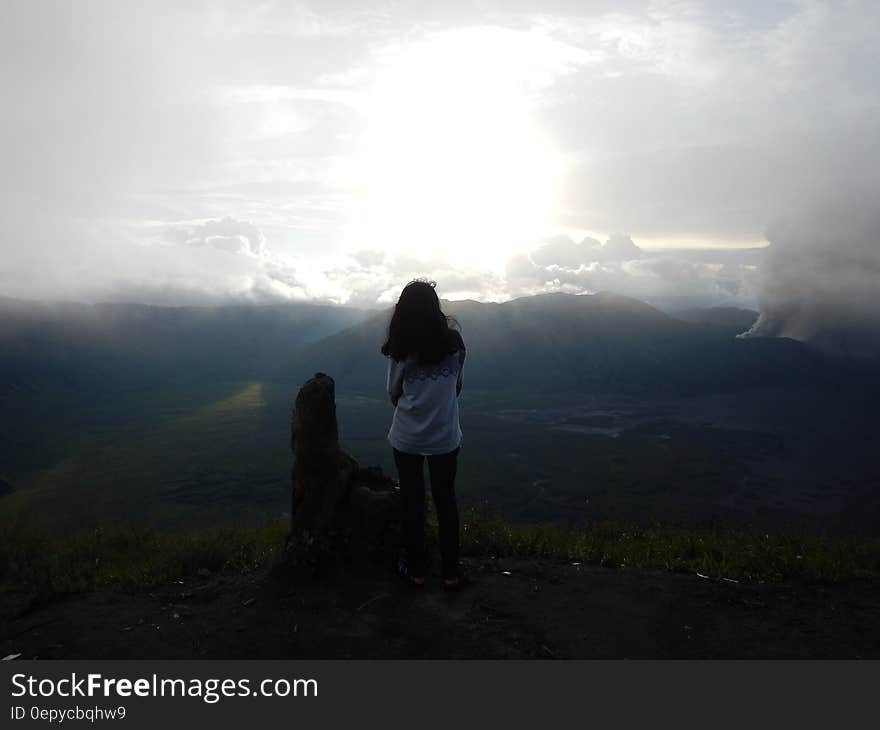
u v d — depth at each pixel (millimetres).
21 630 4578
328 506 5387
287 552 5223
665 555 6121
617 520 8297
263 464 192750
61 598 5172
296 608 4719
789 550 6102
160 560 5801
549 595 5070
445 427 4730
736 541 6691
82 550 6387
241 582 5227
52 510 139125
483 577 5344
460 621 4562
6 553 5805
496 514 7410
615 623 4633
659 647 4312
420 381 4715
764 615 4793
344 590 4965
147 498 151250
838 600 5066
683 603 4980
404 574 5070
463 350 4785
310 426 5387
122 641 4359
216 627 4508
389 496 5496
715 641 4402
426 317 4652
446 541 4938
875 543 6637
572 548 6242
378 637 4355
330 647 4242
